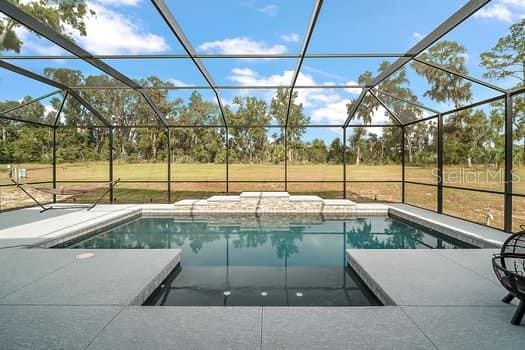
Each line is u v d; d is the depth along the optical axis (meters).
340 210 8.05
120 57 5.18
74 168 11.11
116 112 8.40
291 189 12.30
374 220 7.46
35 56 5.18
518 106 6.20
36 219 6.30
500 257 2.26
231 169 12.58
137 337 1.91
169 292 3.27
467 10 3.65
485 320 2.11
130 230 6.54
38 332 1.97
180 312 2.25
